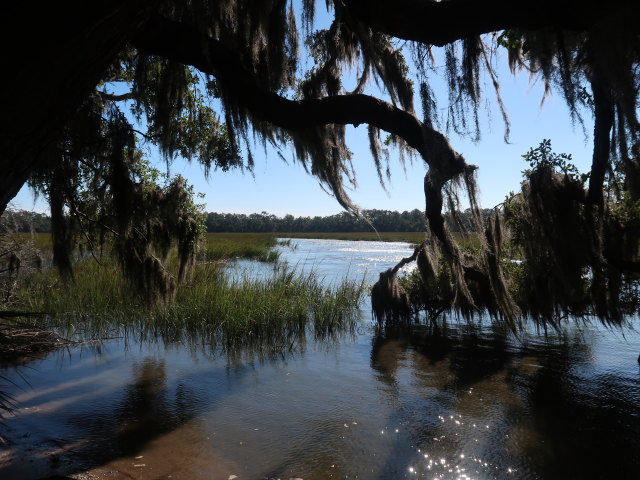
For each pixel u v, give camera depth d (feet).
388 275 30.50
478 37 11.27
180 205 21.24
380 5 9.20
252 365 22.13
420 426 15.30
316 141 14.02
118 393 18.33
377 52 13.34
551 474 12.30
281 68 12.14
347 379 20.02
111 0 6.06
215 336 26.48
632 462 12.86
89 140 13.15
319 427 15.25
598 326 28.12
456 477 12.20
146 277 20.26
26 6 5.22
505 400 17.39
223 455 13.34
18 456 13.01
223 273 44.91
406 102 13.88
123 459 13.04
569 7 8.38
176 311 27.81
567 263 16.44
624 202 16.57
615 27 8.16
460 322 30.76
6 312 9.30
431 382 19.57
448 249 15.74
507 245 22.85
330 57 13.99
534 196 17.06
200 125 16.96
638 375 19.79
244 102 11.29
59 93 5.95
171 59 10.83
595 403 16.94
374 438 14.44
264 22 11.71
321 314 29.17
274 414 16.33
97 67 6.52
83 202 17.60
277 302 29.86
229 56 10.71
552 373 20.27
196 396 18.06
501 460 13.05
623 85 8.52
